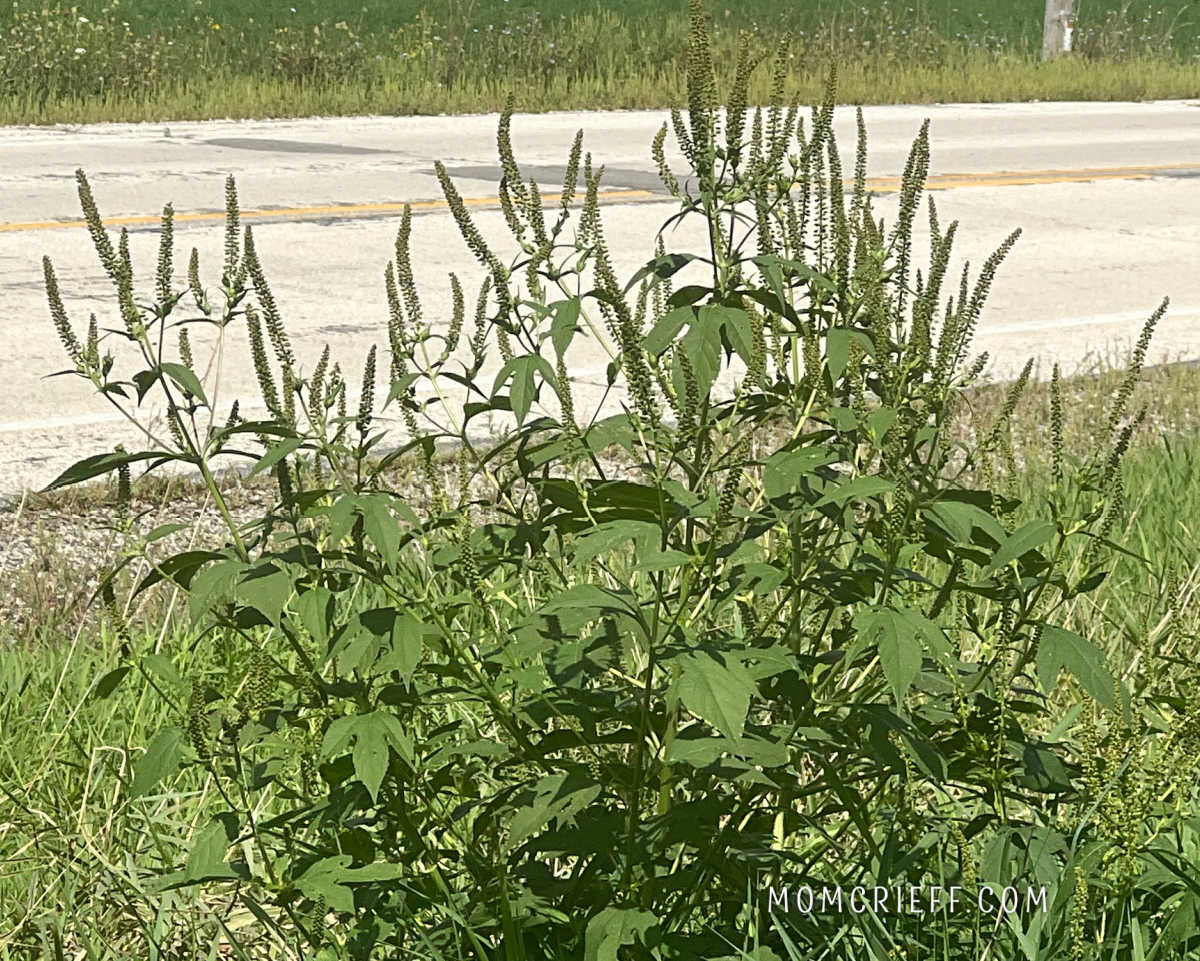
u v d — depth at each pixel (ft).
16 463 22.31
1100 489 9.29
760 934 9.50
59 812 11.57
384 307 32.50
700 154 9.79
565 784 8.73
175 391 26.20
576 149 9.96
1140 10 113.19
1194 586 14.58
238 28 83.05
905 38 91.81
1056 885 9.30
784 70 10.07
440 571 9.66
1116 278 38.17
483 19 89.25
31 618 16.12
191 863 8.88
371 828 9.98
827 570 9.54
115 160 52.39
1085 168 57.26
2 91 66.13
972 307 9.83
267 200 45.09
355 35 81.46
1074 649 8.94
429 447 10.16
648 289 9.81
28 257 36.42
